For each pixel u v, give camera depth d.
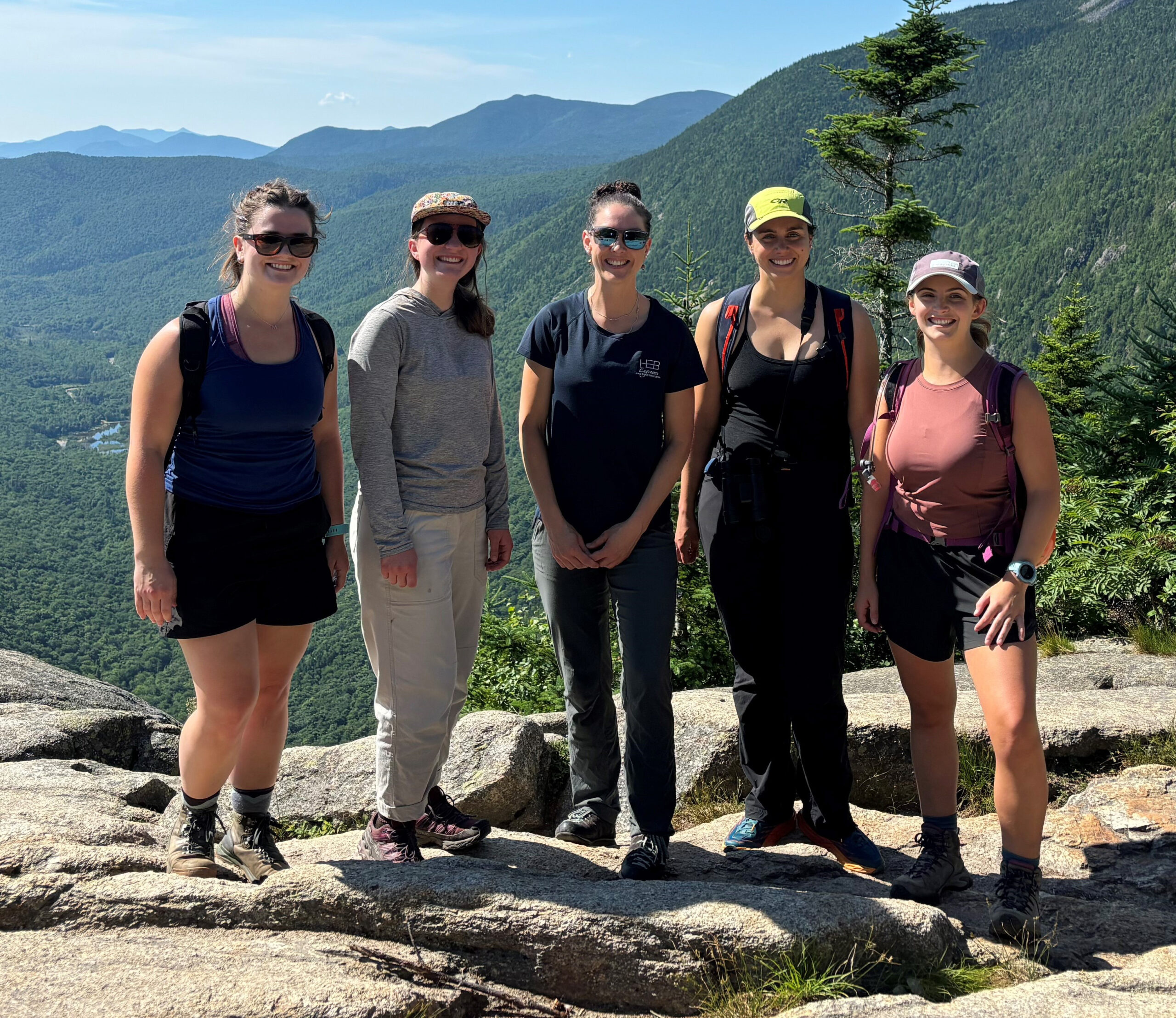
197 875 2.45
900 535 2.66
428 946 2.18
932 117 17.64
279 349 2.39
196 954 2.05
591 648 2.91
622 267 2.69
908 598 2.62
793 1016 1.86
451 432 2.64
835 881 2.70
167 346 2.27
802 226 2.75
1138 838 2.93
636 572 2.77
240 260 2.36
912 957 2.15
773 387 2.80
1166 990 2.03
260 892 2.28
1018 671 2.40
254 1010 1.81
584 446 2.75
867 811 3.31
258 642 2.52
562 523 2.76
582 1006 2.10
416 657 2.62
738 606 2.91
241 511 2.37
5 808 2.96
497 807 3.44
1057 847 2.94
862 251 16.81
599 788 2.99
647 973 2.07
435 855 2.82
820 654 2.81
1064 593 5.74
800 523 2.80
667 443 2.82
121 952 2.04
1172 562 5.38
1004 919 2.34
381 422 2.54
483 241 2.63
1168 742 3.48
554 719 4.38
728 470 2.86
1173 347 7.31
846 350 2.79
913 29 17.06
